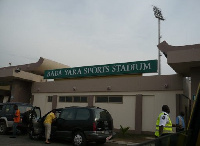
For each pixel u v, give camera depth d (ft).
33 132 38.96
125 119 54.49
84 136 32.22
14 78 72.08
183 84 48.55
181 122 31.12
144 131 51.03
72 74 68.85
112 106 57.16
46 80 80.59
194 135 11.19
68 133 33.96
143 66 56.29
